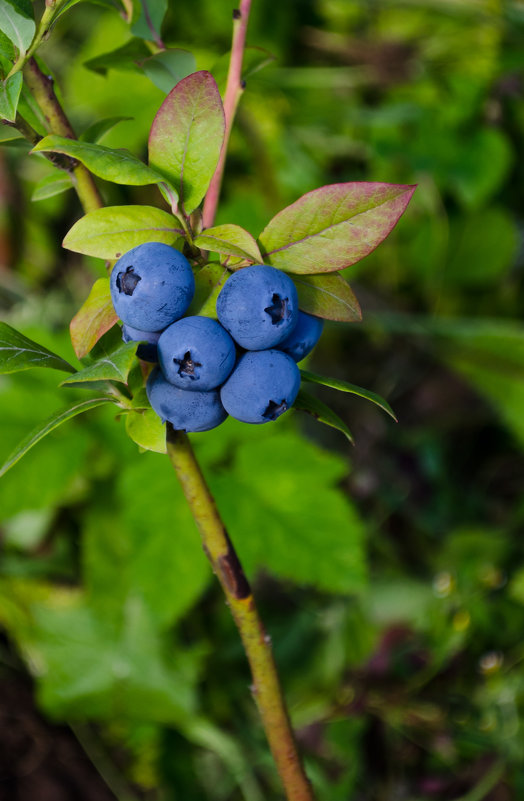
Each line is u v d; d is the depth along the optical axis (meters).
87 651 0.69
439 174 0.77
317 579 0.61
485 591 0.72
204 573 0.61
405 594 0.73
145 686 0.68
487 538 0.73
